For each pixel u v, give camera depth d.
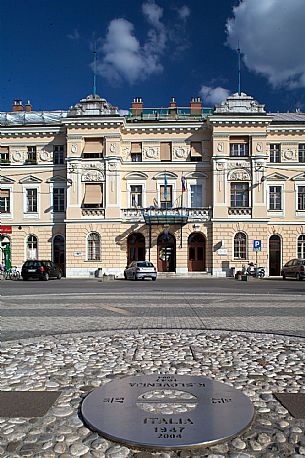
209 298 16.66
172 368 6.11
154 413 4.19
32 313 12.15
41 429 4.01
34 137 40.03
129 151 39.25
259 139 37.66
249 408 4.34
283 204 39.03
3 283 28.97
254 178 37.59
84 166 38.12
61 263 39.34
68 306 13.81
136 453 3.51
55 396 4.94
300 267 33.31
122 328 9.58
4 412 4.45
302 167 39.09
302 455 3.51
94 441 3.72
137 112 41.72
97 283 28.80
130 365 6.30
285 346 7.65
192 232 38.06
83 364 6.38
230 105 37.97
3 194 40.09
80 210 37.94
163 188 39.00
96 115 37.78
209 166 38.75
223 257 37.38
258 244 35.62
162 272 38.06
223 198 37.62
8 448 3.65
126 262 38.16
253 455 3.49
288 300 15.90
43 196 39.75
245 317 11.30
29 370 6.07
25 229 39.72
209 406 4.38
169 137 39.16
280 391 5.11
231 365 6.32
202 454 3.49
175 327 9.70
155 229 38.25
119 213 37.81
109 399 4.61
